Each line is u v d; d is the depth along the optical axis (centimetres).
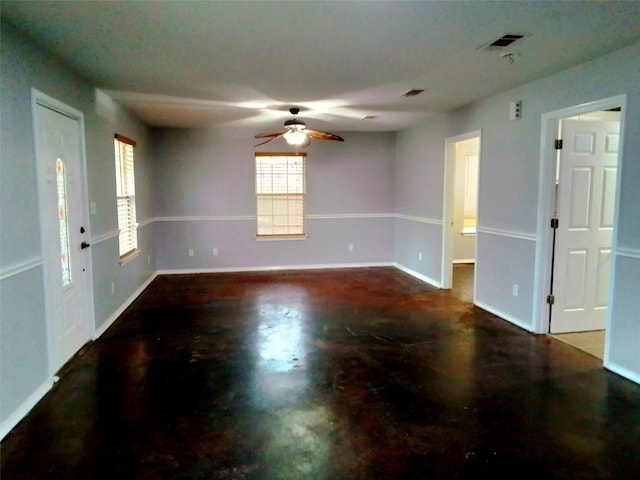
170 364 339
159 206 698
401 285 622
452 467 212
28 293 271
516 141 429
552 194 394
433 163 614
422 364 339
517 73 372
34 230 281
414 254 693
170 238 708
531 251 413
